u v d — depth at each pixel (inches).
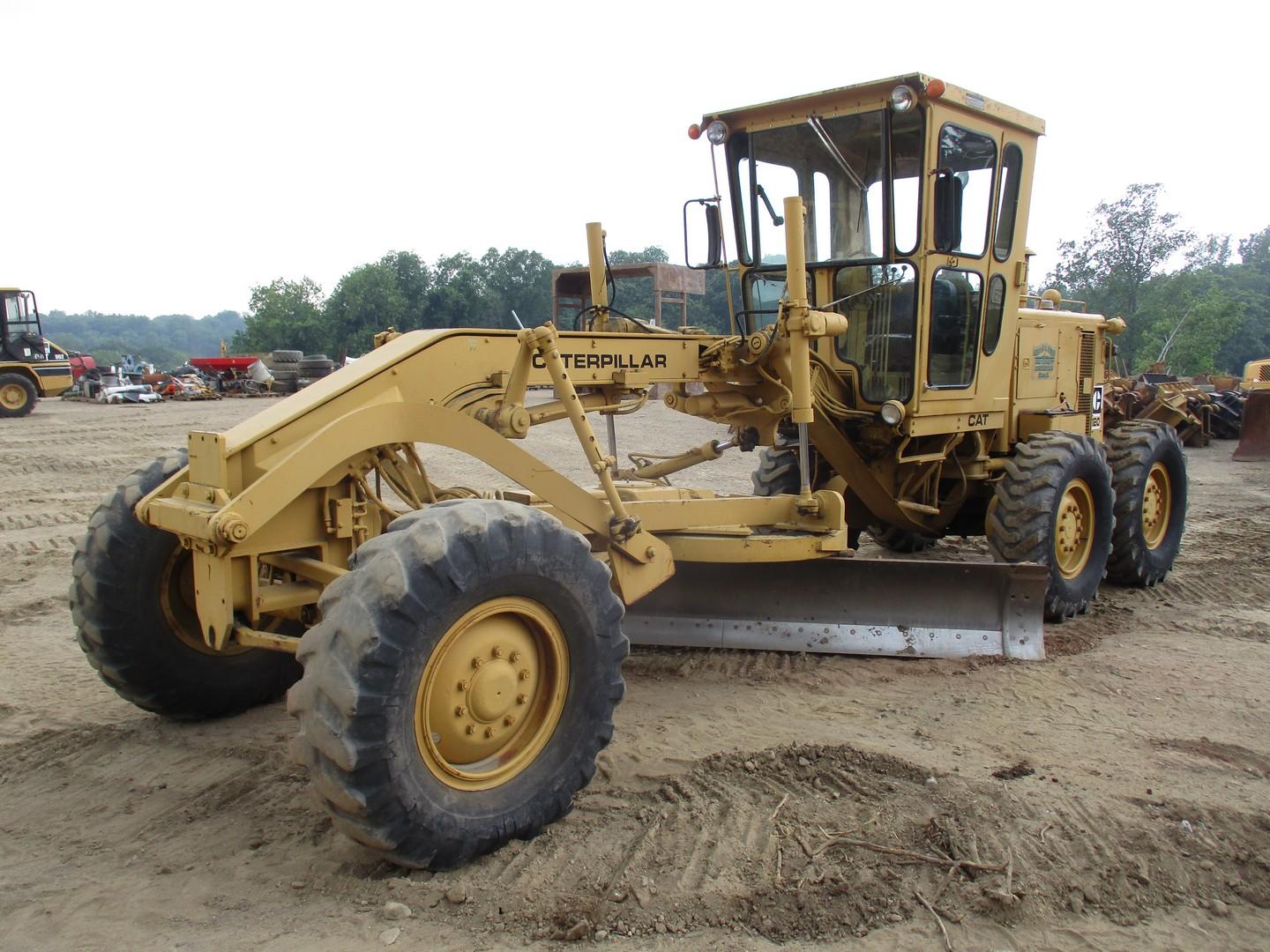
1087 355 307.6
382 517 163.9
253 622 150.3
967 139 231.9
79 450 597.3
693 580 228.5
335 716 118.6
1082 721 183.8
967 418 253.0
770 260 249.1
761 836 139.4
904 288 230.7
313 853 135.4
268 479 137.1
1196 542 354.0
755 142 244.7
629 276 551.2
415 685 123.3
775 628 222.7
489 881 127.9
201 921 119.8
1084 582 256.8
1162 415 626.5
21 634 241.8
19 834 142.3
